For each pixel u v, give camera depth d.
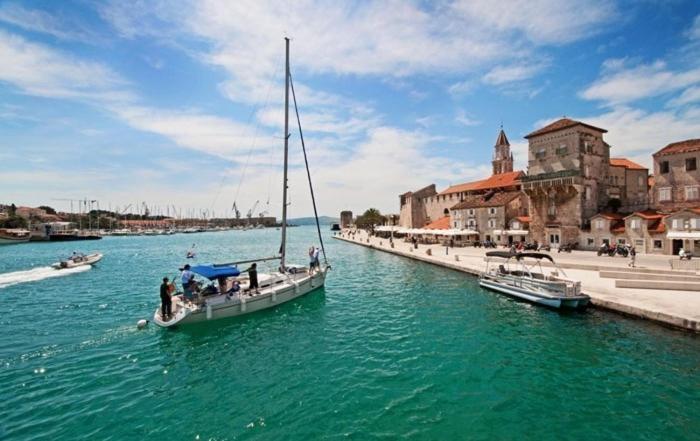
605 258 35.34
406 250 55.59
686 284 21.05
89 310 20.69
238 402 10.34
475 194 75.44
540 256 23.75
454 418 9.48
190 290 18.42
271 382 11.57
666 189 41.69
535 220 50.41
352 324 17.84
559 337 15.54
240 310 19.06
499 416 9.58
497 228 59.22
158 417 9.55
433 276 32.72
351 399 10.46
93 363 13.12
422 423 9.27
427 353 13.93
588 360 13.05
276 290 21.12
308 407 10.04
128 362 13.23
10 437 8.60
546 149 49.66
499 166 86.31
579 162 45.66
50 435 8.73
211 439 8.60
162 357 13.69
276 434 8.80
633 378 11.59
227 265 20.55
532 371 12.26
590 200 46.59
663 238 37.69
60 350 14.37
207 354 13.98
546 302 20.48
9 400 10.39
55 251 69.81
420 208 93.69
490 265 33.66
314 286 25.00
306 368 12.62
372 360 13.30
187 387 11.25
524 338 15.51
